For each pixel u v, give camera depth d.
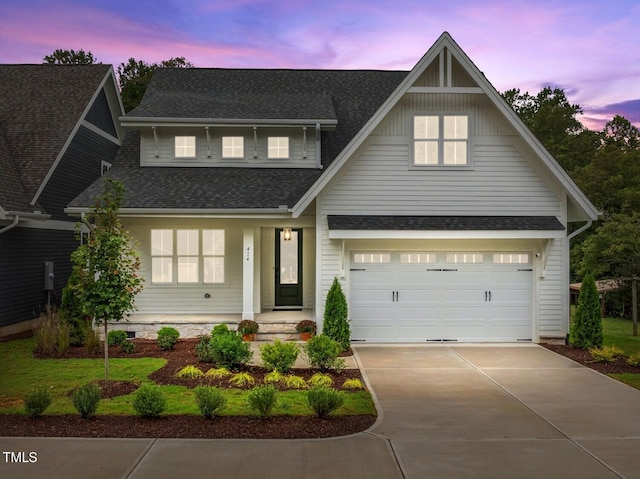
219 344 12.51
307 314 17.94
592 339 15.12
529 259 16.20
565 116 46.66
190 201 16.69
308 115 18.95
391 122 15.97
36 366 12.88
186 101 19.95
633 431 8.80
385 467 7.31
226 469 7.19
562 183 15.55
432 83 15.79
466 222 15.60
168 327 15.88
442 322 16.19
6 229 16.20
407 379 12.09
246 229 16.80
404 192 16.02
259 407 9.02
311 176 18.64
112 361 13.38
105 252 11.52
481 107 15.98
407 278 16.12
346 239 15.90
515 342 16.17
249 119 18.47
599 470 7.27
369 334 16.12
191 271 17.91
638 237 20.09
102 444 7.98
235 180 18.20
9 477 6.91
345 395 10.48
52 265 19.81
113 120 25.77
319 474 7.07
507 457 7.69
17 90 22.08
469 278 16.17
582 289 15.39
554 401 10.46
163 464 7.33
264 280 18.64
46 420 8.96
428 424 9.05
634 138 48.22
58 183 20.42
